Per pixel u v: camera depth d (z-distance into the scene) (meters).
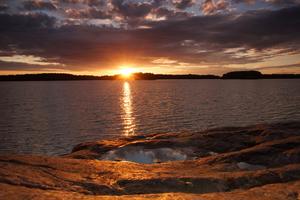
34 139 84.31
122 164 18.42
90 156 27.39
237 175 15.73
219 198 11.27
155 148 28.22
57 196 10.13
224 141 29.72
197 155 26.83
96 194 12.33
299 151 20.97
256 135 30.62
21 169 13.76
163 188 13.71
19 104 180.00
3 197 9.39
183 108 150.12
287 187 13.57
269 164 20.05
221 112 131.88
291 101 174.38
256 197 11.91
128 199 10.29
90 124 107.00
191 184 14.18
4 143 79.75
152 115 127.00
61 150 73.06
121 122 110.31
